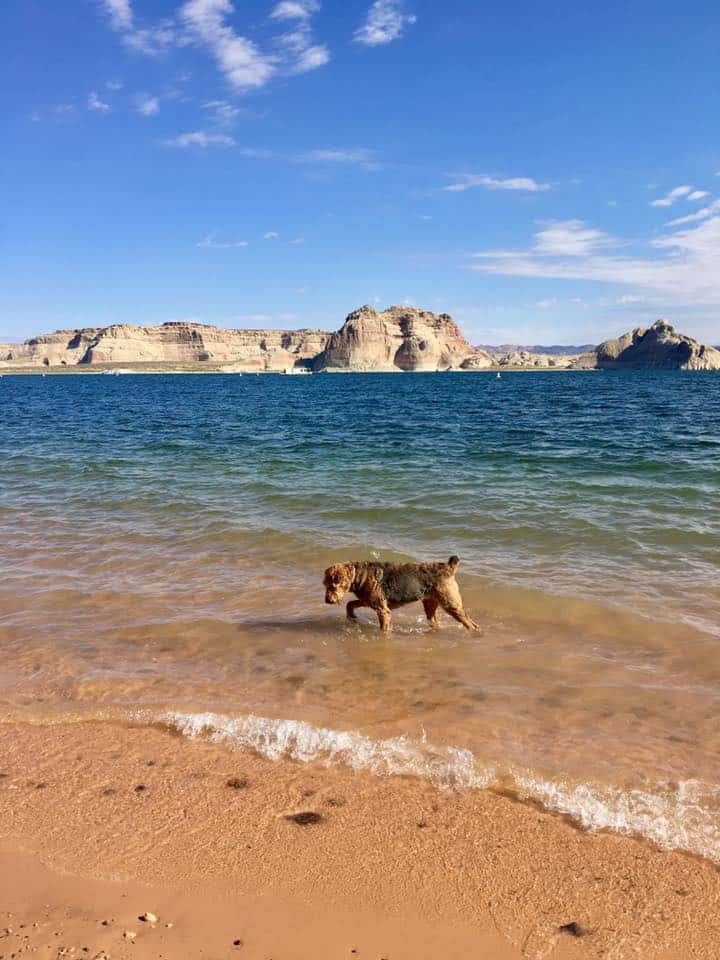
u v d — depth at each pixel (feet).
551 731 10.62
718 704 11.23
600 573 17.16
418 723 10.93
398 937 7.16
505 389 169.68
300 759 10.19
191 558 19.07
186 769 10.01
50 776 9.89
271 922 7.39
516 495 25.31
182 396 150.30
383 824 8.87
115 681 12.39
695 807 8.98
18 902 7.75
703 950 6.86
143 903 7.71
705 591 15.80
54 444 46.52
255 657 13.33
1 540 21.07
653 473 29.68
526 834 8.66
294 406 102.73
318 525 21.85
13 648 13.76
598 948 6.93
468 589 16.39
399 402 112.16
